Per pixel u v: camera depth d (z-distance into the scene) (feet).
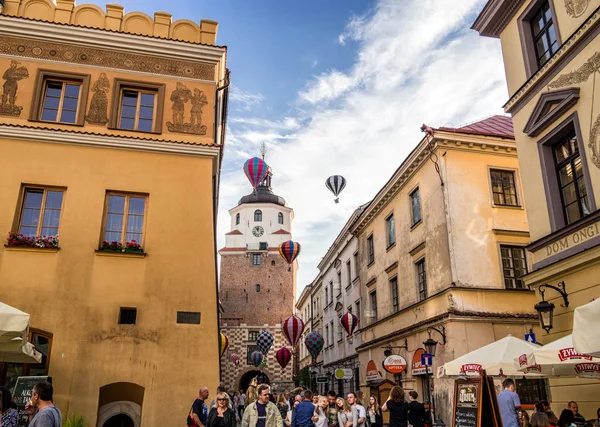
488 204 65.98
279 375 199.72
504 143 67.62
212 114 51.88
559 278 40.50
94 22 52.03
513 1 48.21
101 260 45.21
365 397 91.25
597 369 31.14
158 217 47.62
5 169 46.06
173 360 43.60
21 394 31.48
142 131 49.83
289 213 236.22
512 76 48.96
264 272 217.15
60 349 41.91
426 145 68.69
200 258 47.16
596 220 36.40
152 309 44.73
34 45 49.96
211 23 54.29
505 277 63.82
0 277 42.93
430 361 55.62
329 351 136.98
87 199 46.73
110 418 42.34
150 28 53.01
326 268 144.05
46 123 48.21
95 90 49.98
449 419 58.23
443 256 64.13
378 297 89.56
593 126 37.73
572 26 40.88
